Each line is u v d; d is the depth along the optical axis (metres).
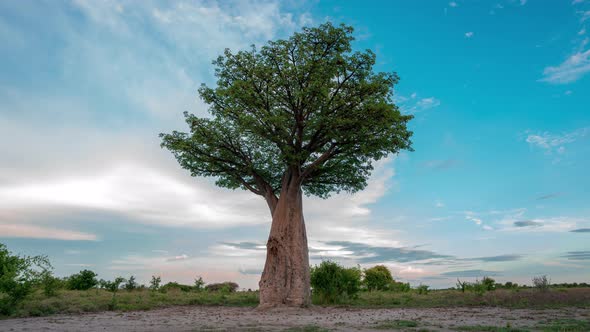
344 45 19.77
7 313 14.98
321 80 19.00
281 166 24.28
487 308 19.28
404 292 31.47
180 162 23.56
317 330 10.59
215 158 22.69
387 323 12.40
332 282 23.81
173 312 17.59
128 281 27.95
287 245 21.02
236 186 25.33
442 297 24.59
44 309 16.09
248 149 23.42
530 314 15.55
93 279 27.56
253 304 23.11
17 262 15.79
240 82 19.67
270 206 22.66
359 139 20.09
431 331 10.33
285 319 14.20
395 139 20.11
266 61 20.06
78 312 16.80
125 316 15.35
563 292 23.62
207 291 29.58
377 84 19.58
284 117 19.38
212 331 10.35
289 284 20.45
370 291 34.41
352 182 24.69
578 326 11.10
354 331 10.43
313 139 20.84
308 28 19.56
